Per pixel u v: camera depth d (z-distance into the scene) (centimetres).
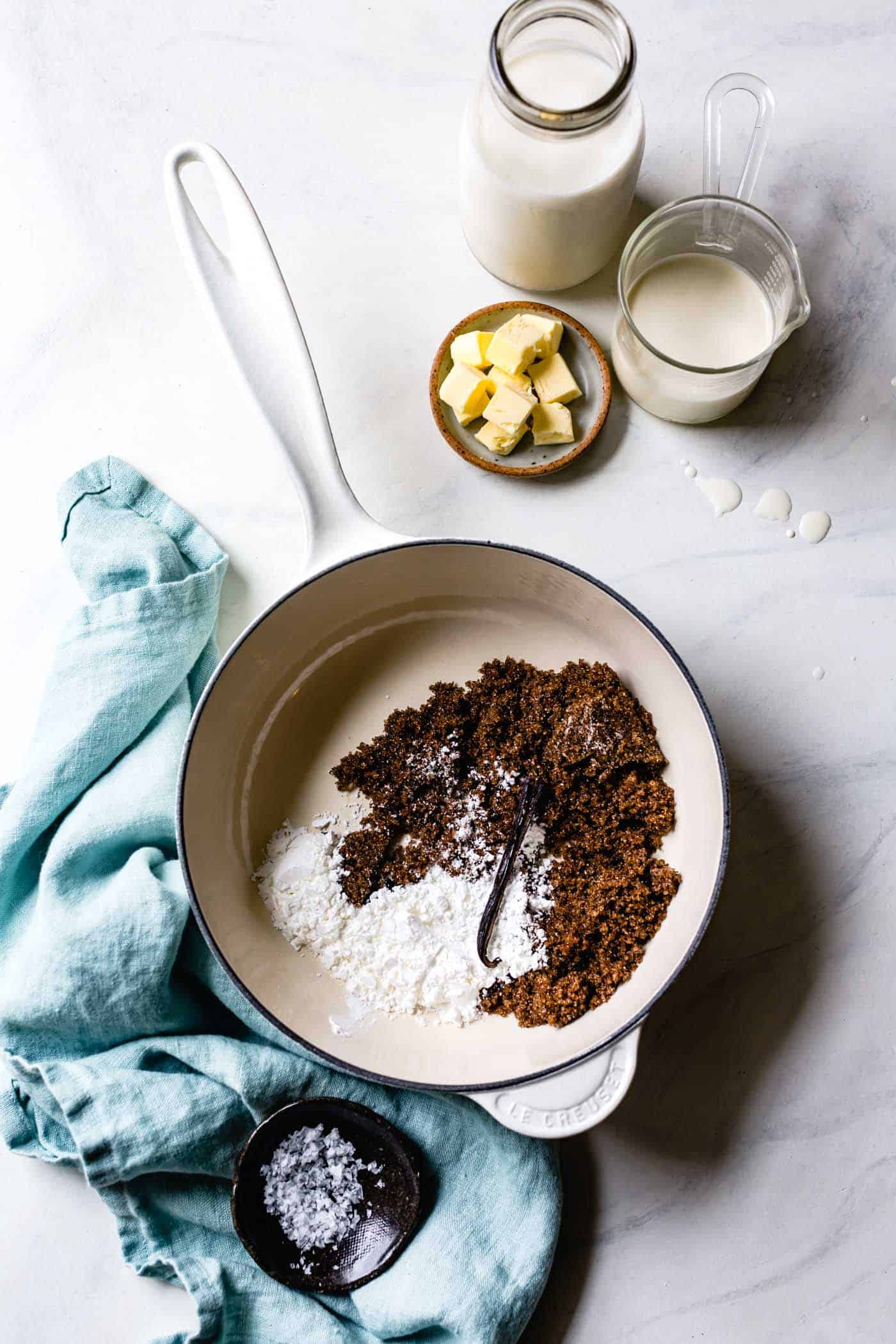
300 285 69
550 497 69
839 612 68
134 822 65
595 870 65
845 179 69
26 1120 67
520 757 66
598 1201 67
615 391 69
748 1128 67
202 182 69
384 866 66
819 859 68
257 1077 64
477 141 63
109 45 69
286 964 66
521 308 67
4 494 70
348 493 64
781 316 65
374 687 68
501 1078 63
